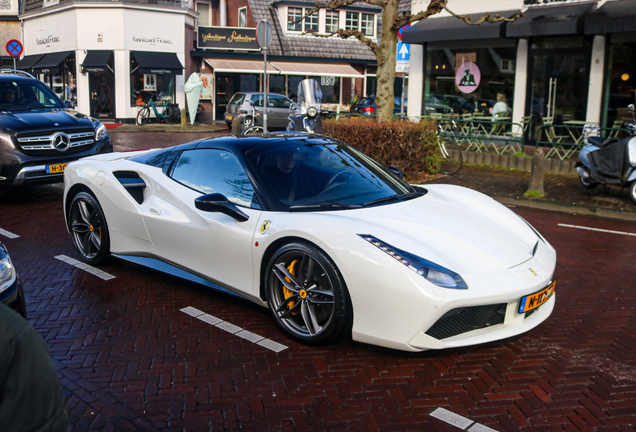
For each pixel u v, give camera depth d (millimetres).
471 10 14477
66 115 8305
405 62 13711
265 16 28578
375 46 11242
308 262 3441
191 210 4148
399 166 10406
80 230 5176
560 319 4055
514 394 3000
